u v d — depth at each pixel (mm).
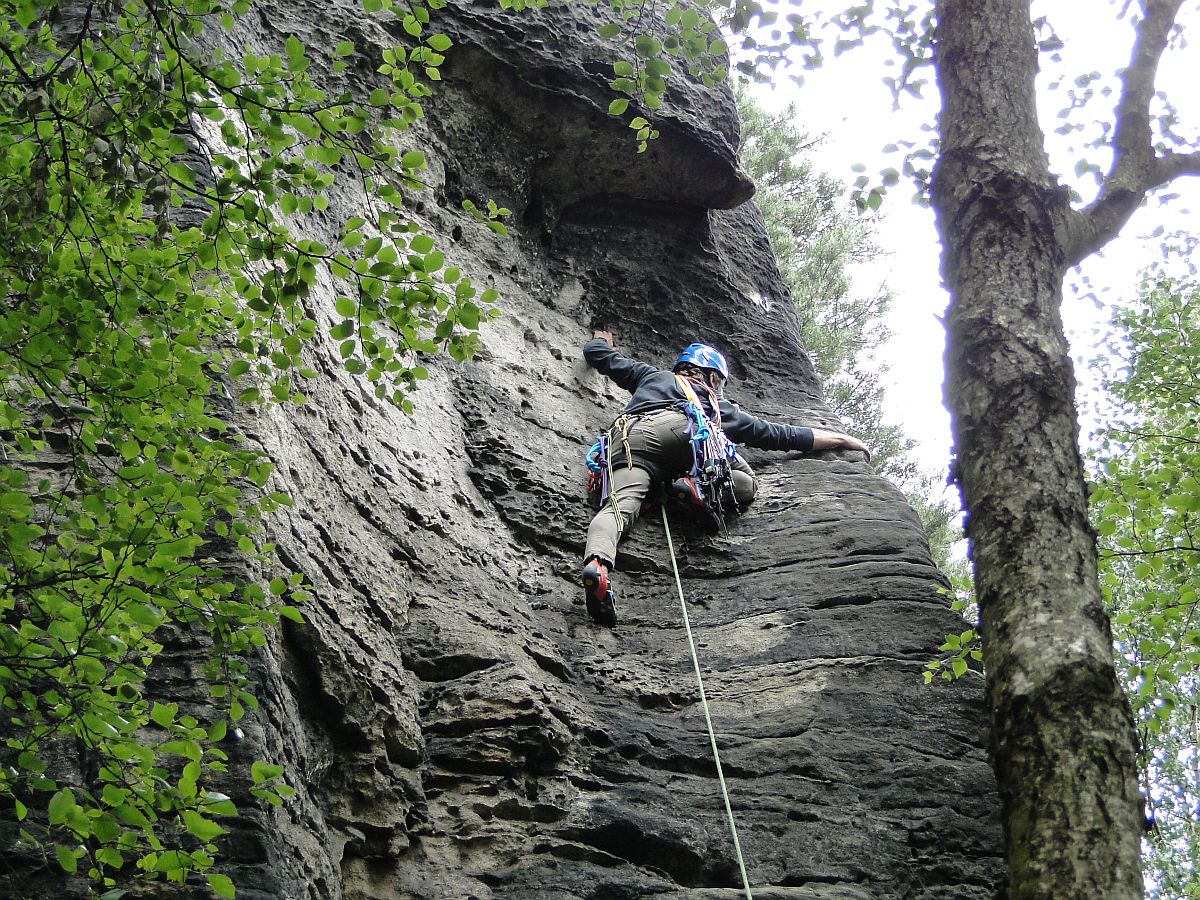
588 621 6207
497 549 6246
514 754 5137
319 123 3746
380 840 4707
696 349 7305
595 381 7594
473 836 4859
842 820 5266
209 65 3662
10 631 3352
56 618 3328
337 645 4777
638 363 7309
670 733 5621
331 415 5523
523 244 7891
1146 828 3369
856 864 5102
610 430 6820
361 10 7430
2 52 3617
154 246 3861
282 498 3832
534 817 5020
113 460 4387
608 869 4898
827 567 6500
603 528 6242
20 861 3578
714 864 5074
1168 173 5262
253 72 3787
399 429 6090
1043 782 3273
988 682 3590
